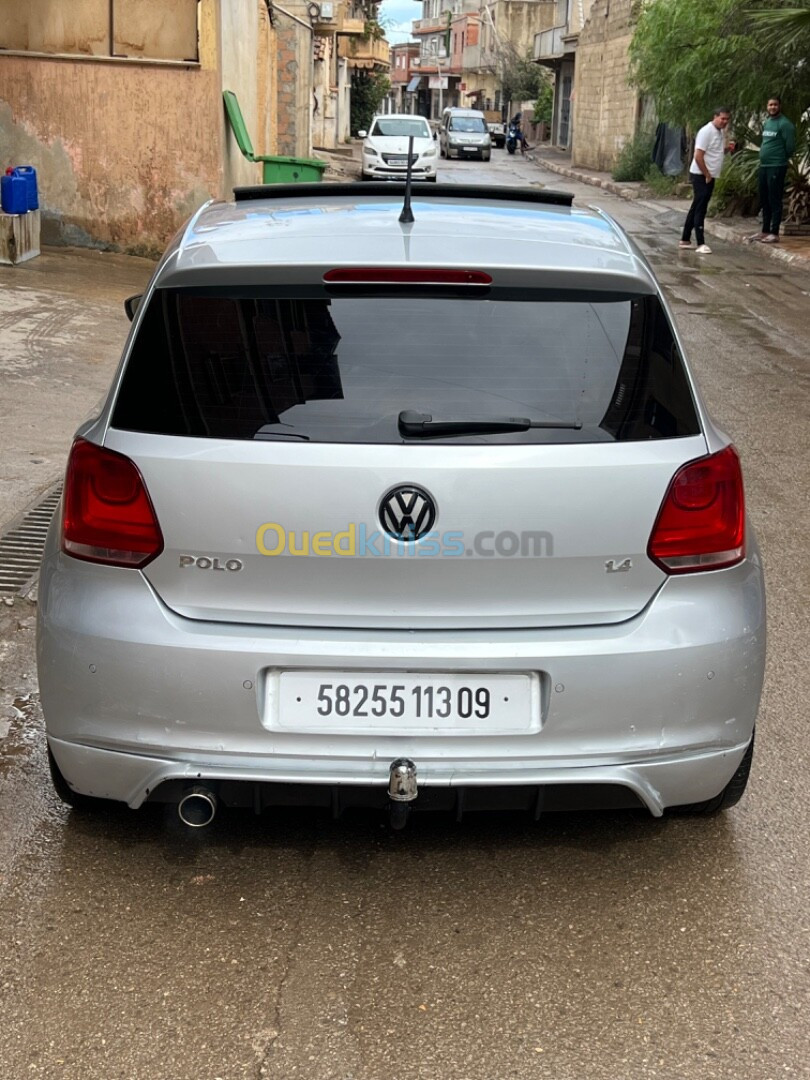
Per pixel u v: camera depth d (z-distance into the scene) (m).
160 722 2.84
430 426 2.77
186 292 2.90
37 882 3.14
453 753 2.84
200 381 2.85
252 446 2.78
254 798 2.92
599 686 2.83
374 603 2.81
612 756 2.88
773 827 3.49
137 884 3.14
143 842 3.33
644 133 32.84
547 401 2.83
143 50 14.23
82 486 2.89
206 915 3.02
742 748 3.04
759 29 19.02
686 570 2.90
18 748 3.83
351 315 2.87
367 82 57.72
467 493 2.76
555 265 2.91
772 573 5.51
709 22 20.11
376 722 2.82
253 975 2.80
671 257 17.52
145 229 14.73
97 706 2.87
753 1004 2.76
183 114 14.38
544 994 2.77
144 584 2.85
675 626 2.88
